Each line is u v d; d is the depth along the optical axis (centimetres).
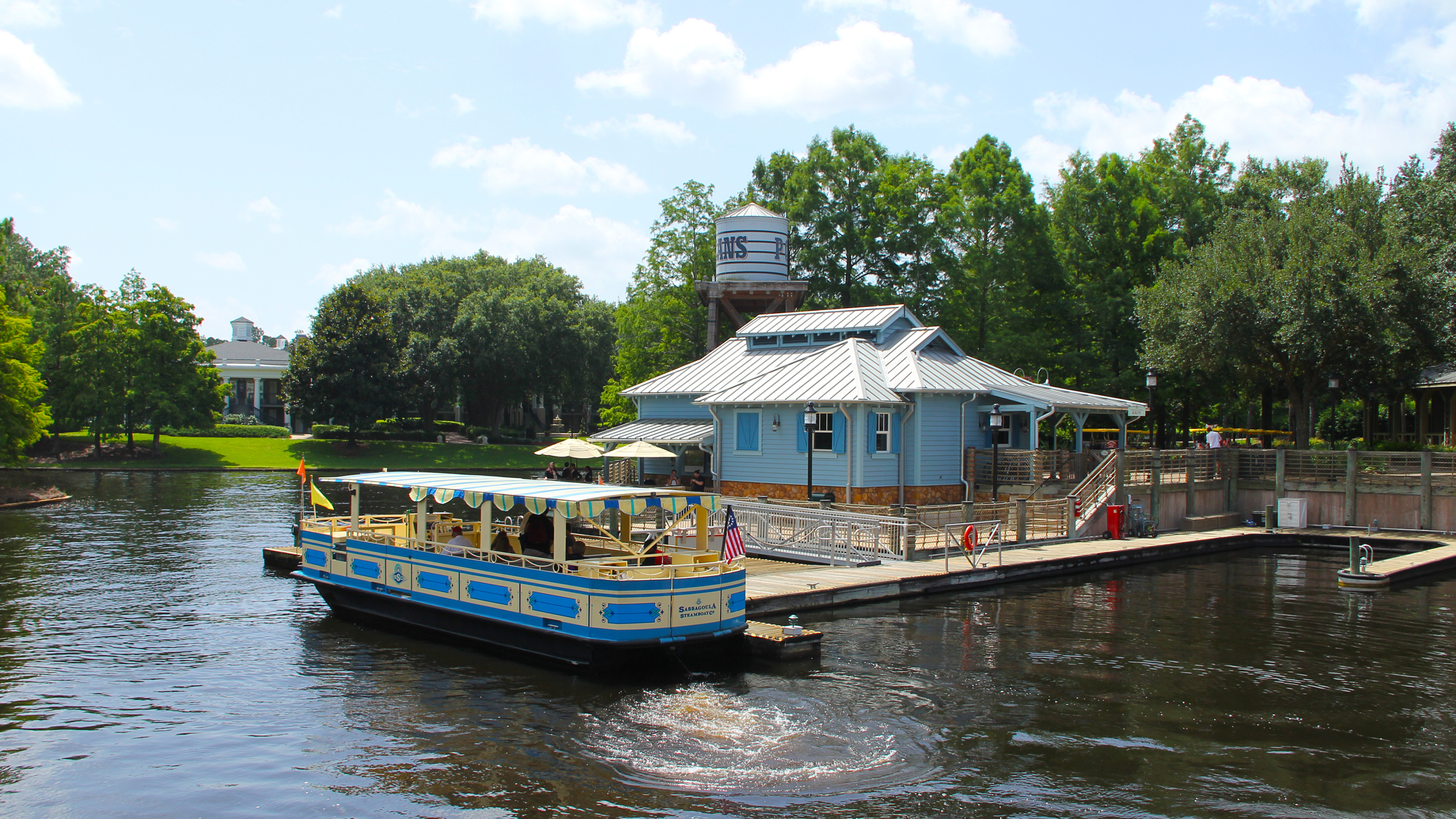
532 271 11119
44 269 10206
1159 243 5012
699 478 3356
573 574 1541
